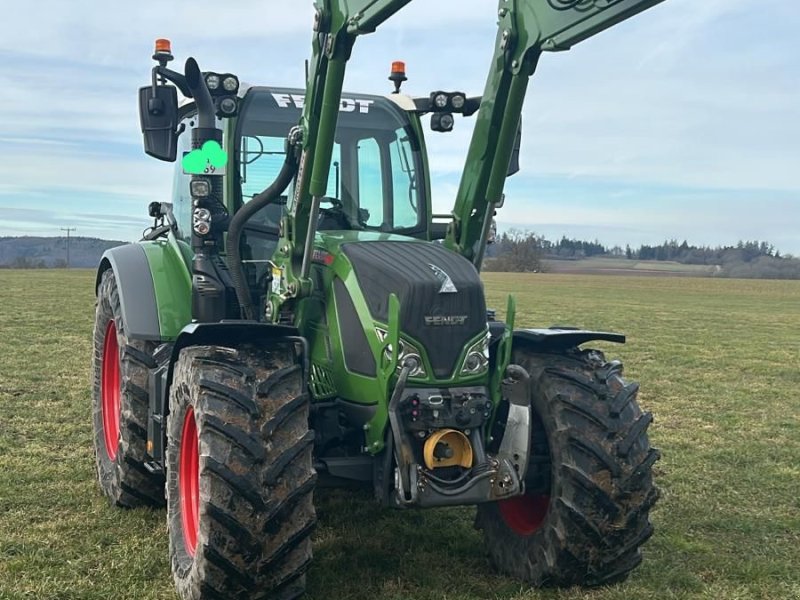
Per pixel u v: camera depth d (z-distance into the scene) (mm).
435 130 4930
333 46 3615
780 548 4816
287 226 4051
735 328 21344
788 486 6125
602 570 3877
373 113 4879
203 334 3650
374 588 4016
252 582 3328
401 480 3496
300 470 3373
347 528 4918
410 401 3551
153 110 4227
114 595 3871
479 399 3639
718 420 8688
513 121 3949
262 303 4652
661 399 10016
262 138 4750
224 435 3340
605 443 3781
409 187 4930
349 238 4207
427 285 3600
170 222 5691
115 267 5070
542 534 3938
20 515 4977
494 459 3709
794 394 10469
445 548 4617
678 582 4230
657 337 18266
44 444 6734
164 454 4613
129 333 4766
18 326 16250
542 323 21219
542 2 3619
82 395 8867
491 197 4117
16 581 3992
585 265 97312
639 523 3799
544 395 3939
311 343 4102
